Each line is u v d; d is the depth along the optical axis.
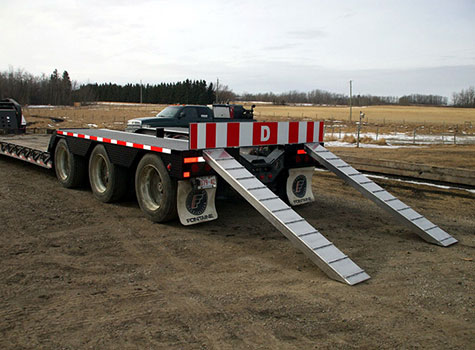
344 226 6.20
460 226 6.34
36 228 5.70
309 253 4.36
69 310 3.44
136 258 4.72
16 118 14.01
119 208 6.89
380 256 4.96
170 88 114.31
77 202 7.21
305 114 75.69
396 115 77.25
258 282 4.13
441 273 4.45
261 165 6.55
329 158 6.73
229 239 5.48
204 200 6.02
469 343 3.06
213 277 4.23
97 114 56.34
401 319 3.41
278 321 3.33
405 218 5.58
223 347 2.93
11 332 3.07
